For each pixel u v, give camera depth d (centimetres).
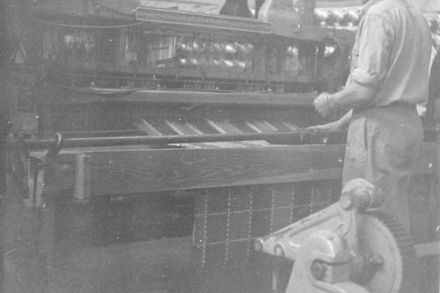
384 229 248
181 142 288
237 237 325
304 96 396
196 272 314
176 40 363
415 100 316
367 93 302
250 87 396
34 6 295
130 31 344
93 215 314
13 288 263
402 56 310
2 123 256
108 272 299
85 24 321
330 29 414
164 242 342
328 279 234
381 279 249
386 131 313
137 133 341
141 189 281
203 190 309
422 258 357
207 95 351
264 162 322
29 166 271
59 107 322
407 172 328
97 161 267
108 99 317
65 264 289
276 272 296
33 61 310
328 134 358
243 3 393
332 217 257
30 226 271
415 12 321
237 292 311
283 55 410
